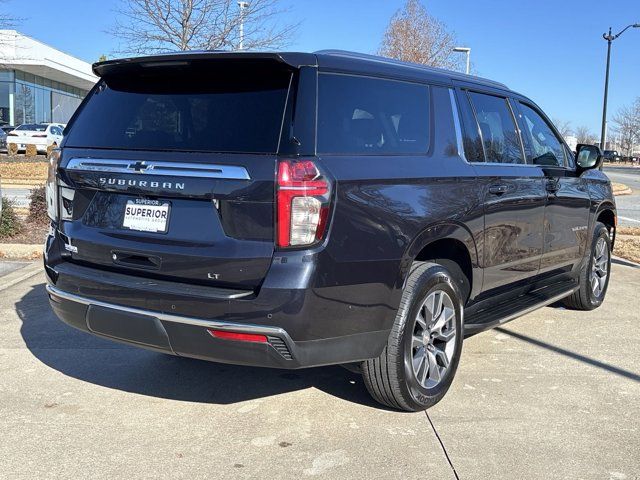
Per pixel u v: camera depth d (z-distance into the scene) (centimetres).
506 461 337
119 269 361
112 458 338
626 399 422
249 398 416
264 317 316
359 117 361
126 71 384
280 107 333
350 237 331
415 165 380
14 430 368
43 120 4653
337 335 336
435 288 390
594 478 322
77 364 473
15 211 1134
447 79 443
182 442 356
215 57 340
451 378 415
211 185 327
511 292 498
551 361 493
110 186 361
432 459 338
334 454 343
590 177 605
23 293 664
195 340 331
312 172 318
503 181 452
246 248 321
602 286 655
